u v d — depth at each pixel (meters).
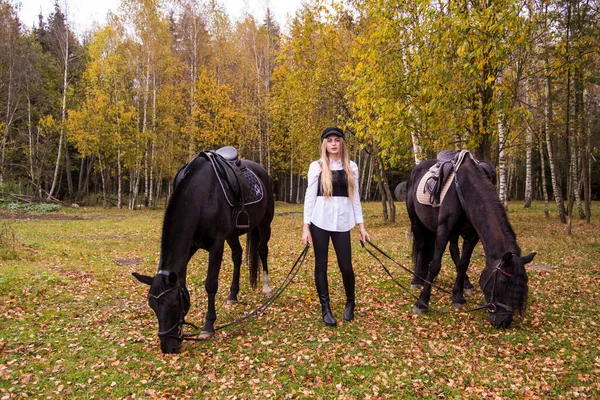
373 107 8.39
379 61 8.08
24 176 27.84
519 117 6.98
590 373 3.11
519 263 3.51
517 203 26.02
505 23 6.28
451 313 4.51
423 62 7.28
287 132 26.11
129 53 23.64
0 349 3.57
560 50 8.39
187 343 3.75
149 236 11.55
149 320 4.38
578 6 9.31
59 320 4.32
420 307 4.52
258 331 4.03
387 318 4.39
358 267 7.00
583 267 6.60
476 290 5.38
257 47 27.22
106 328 4.12
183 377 3.14
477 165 4.30
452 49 7.10
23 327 4.07
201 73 23.91
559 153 15.83
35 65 25.05
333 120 15.47
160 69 23.89
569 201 10.48
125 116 22.75
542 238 9.85
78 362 3.37
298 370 3.22
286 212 22.84
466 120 7.40
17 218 16.73
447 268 6.79
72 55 26.70
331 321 4.13
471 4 7.30
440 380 3.05
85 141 22.92
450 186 4.36
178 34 27.23
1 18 23.06
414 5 7.62
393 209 14.90
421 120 7.75
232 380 3.07
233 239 4.73
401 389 2.93
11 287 5.32
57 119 26.38
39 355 3.47
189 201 3.62
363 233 4.25
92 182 35.78
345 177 4.15
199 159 4.05
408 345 3.69
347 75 10.80
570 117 12.14
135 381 3.08
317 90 14.00
